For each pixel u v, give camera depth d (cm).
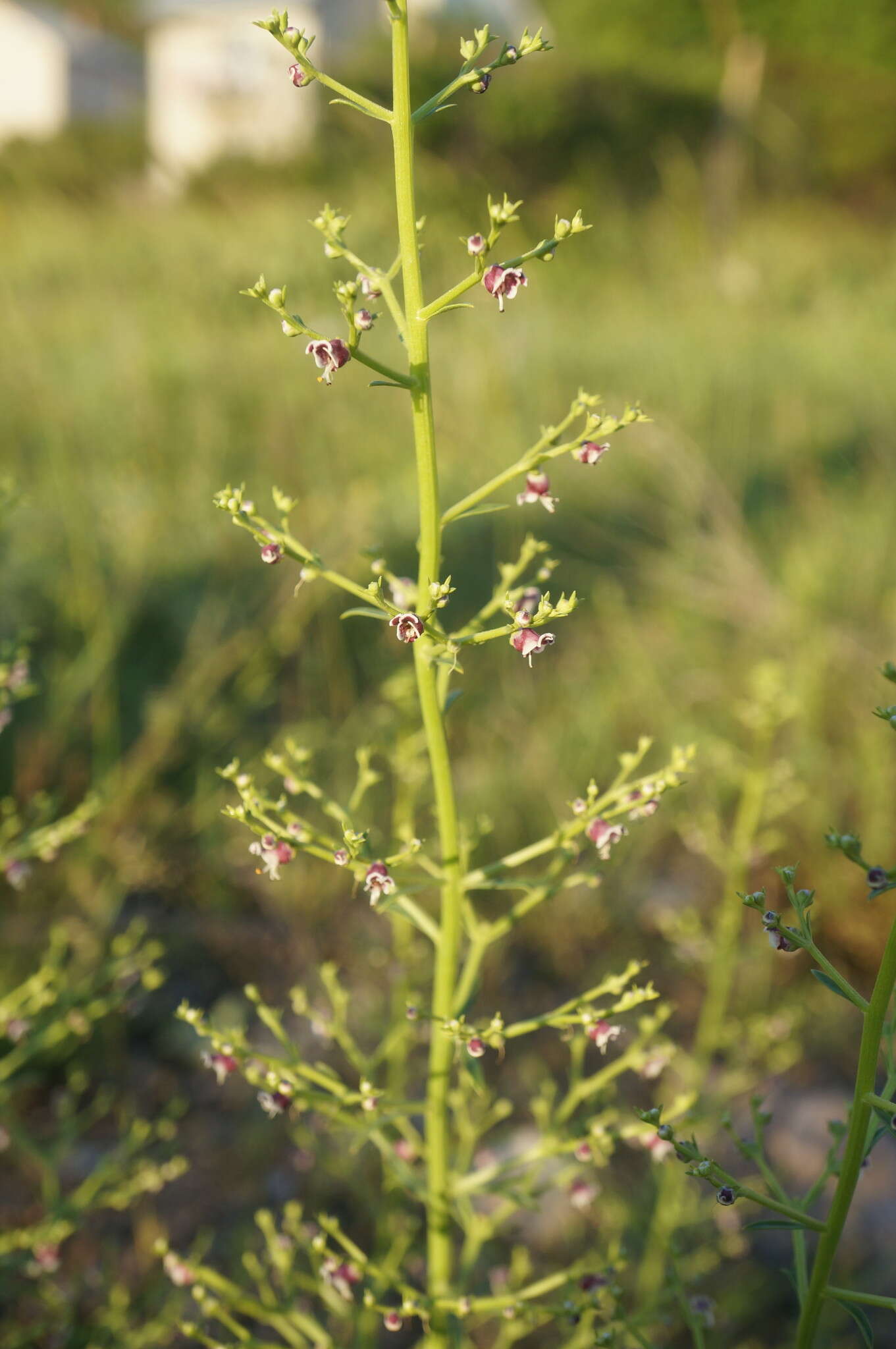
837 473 718
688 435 724
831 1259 143
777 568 566
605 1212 291
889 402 837
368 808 405
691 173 1738
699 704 470
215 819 413
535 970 384
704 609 527
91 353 925
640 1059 198
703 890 398
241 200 1884
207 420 732
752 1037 289
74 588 491
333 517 557
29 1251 270
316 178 1894
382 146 1842
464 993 179
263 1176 314
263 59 2919
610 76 1916
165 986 369
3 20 3534
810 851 380
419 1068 333
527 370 782
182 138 2947
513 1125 321
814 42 2278
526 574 589
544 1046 355
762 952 322
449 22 2188
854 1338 278
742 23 2267
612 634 529
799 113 2047
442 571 584
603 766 441
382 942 374
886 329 1101
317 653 515
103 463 670
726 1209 292
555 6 2731
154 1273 286
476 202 1614
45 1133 319
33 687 240
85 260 1399
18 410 732
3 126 3625
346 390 794
